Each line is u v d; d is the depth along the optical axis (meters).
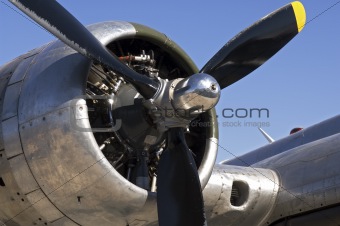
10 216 13.27
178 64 14.48
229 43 14.50
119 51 13.98
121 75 12.67
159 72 14.50
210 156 14.35
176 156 13.14
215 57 14.46
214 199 16.30
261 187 17.34
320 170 17.09
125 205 12.70
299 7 14.64
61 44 13.12
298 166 17.75
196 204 12.91
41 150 12.31
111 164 13.11
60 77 12.49
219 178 16.41
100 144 13.49
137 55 14.27
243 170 17.50
